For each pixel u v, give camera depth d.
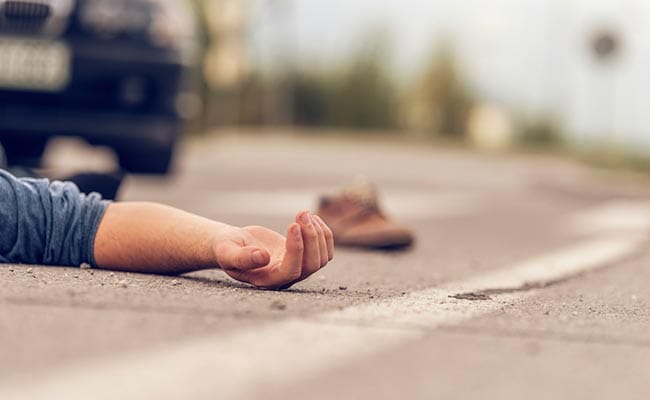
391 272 3.16
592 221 6.46
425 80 33.91
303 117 33.62
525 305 2.36
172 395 1.34
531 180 11.83
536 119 30.61
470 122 33.44
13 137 5.61
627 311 2.38
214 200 6.03
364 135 33.00
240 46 20.67
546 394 1.46
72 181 3.04
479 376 1.53
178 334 1.70
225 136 23.05
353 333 1.79
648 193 9.24
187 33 5.52
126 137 5.29
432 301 2.33
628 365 1.67
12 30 5.18
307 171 10.91
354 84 33.72
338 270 3.11
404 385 1.45
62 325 1.72
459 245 4.48
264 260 2.21
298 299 2.16
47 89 5.17
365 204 4.00
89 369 1.45
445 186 9.93
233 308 1.96
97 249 2.48
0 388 1.35
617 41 13.69
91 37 5.21
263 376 1.46
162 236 2.42
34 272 2.37
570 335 1.91
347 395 1.38
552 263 3.75
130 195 5.78
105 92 5.24
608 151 14.12
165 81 5.30
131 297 2.02
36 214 2.49
